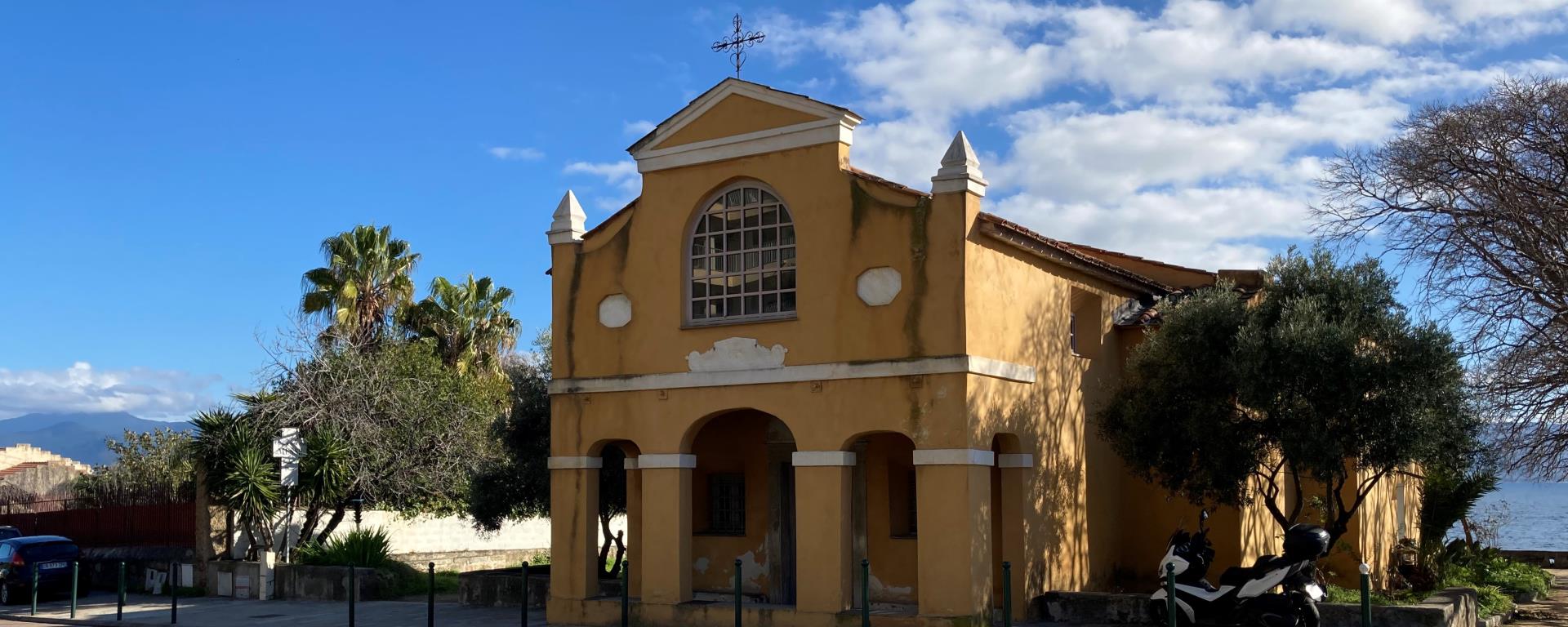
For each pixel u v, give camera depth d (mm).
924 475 16156
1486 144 21766
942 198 16406
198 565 25859
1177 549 15516
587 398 18922
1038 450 17891
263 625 19703
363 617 20375
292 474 25156
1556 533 70375
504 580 21406
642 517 18328
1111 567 20078
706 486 20797
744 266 18000
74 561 24016
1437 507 26547
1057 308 18781
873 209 16859
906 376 16344
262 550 24750
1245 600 14656
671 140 18594
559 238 19422
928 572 16047
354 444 26562
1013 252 17484
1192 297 18281
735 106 18078
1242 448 16906
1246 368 16281
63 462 53781
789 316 17359
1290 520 17312
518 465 23891
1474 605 17562
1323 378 15977
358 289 37812
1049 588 17922
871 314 16719
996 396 16750
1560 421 20156
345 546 25094
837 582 16562
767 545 19609
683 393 18031
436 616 20344
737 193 18219
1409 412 15719
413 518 31234
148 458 34562
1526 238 20750
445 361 38875
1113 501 20312
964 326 16047
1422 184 22000
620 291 18828
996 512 18094
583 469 18797
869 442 18984
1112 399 19094
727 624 17266
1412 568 23406
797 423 17109
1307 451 15961
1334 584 21359
